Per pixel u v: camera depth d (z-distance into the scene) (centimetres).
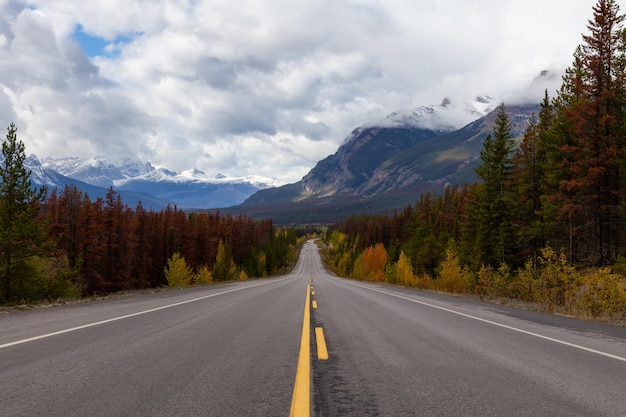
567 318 1191
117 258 5319
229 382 434
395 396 397
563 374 501
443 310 1291
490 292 2170
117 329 782
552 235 3534
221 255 6762
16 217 2078
